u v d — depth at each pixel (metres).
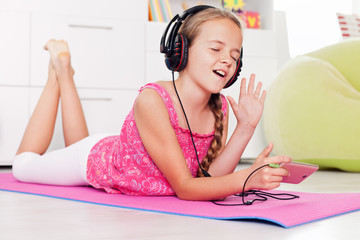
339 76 2.32
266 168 0.91
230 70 1.09
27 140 1.71
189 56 1.11
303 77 2.30
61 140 2.42
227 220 0.85
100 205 1.07
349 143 2.06
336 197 1.14
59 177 1.47
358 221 0.85
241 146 1.19
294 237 0.71
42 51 2.40
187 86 1.13
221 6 2.85
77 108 1.79
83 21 2.46
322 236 0.72
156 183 1.21
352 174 2.00
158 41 2.58
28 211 0.99
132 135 1.18
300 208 0.95
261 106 1.18
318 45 3.54
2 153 2.35
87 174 1.35
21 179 1.61
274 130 2.36
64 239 0.71
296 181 0.98
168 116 1.09
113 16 2.51
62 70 1.78
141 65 2.55
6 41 2.36
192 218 0.88
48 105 1.77
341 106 2.13
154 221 0.85
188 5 3.02
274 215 0.84
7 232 0.77
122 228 0.79
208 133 1.20
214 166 1.19
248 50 2.70
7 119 2.36
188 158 1.20
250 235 0.73
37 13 2.40
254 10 2.92
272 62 2.74
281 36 3.46
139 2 2.55
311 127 2.17
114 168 1.27
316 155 2.16
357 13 3.65
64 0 2.43
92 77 2.47
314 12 3.53
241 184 0.96
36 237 0.73
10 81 2.36
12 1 2.36
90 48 2.47
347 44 2.52
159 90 1.11
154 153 1.09
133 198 1.16
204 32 1.08
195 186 1.03
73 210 1.00
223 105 1.26
